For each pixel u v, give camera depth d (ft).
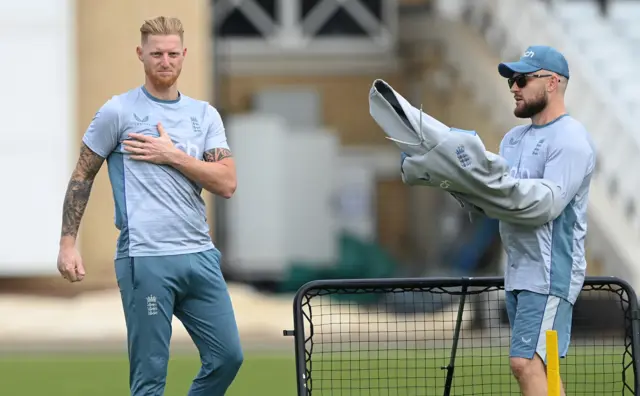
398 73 303.68
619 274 211.00
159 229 76.33
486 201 73.36
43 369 151.12
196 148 77.82
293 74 305.94
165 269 76.33
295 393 127.24
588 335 123.44
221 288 78.84
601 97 222.48
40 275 217.77
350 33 306.76
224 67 298.56
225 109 277.85
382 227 301.22
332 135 271.28
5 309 200.13
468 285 77.51
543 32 234.58
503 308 91.61
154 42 76.64
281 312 203.41
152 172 76.43
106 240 216.95
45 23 217.77
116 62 223.51
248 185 253.44
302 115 296.71
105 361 160.15
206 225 78.54
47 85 218.18
